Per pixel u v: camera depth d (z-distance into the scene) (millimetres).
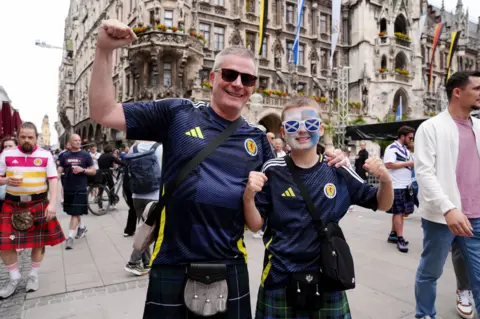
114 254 5527
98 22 37312
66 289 4039
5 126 10281
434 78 41750
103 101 1637
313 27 30562
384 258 5098
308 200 2021
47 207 4016
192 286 1697
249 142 1951
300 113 2047
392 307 3459
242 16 26375
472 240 2748
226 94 1855
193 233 1718
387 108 31391
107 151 9719
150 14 22031
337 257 1928
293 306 1965
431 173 2752
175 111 1851
